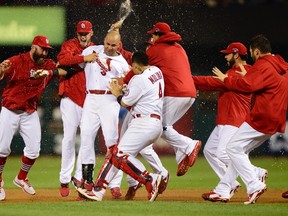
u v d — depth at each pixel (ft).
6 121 136.77
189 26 274.98
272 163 248.52
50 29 264.52
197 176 205.67
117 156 127.65
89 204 124.47
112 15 257.34
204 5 276.00
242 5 278.26
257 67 124.36
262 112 124.67
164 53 134.62
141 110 127.65
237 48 144.05
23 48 269.44
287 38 280.92
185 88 134.62
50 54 263.70
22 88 135.95
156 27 136.15
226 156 140.56
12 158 257.96
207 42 277.44
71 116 140.67
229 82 125.18
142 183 129.90
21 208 119.85
